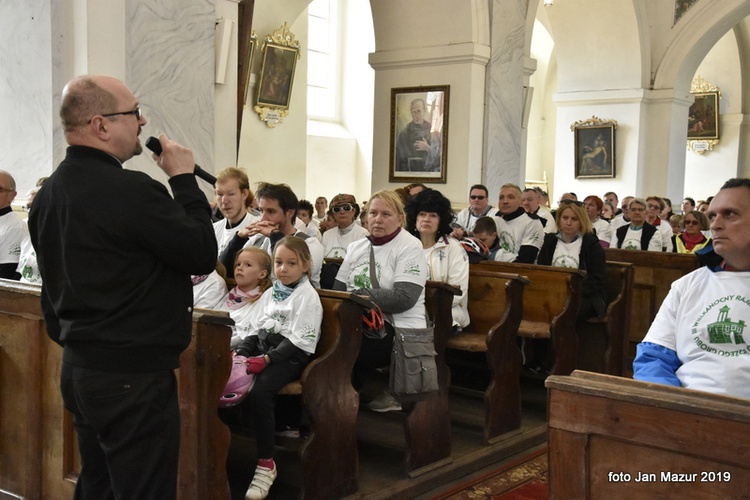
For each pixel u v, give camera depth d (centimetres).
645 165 1362
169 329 237
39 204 238
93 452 247
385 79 1012
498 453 464
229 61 653
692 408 200
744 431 192
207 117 623
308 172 1644
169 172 247
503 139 998
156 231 229
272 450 363
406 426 411
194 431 307
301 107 1394
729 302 253
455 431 497
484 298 508
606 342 613
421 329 404
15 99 583
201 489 309
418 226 482
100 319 229
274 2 1248
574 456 222
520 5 1016
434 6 962
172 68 593
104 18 552
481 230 627
